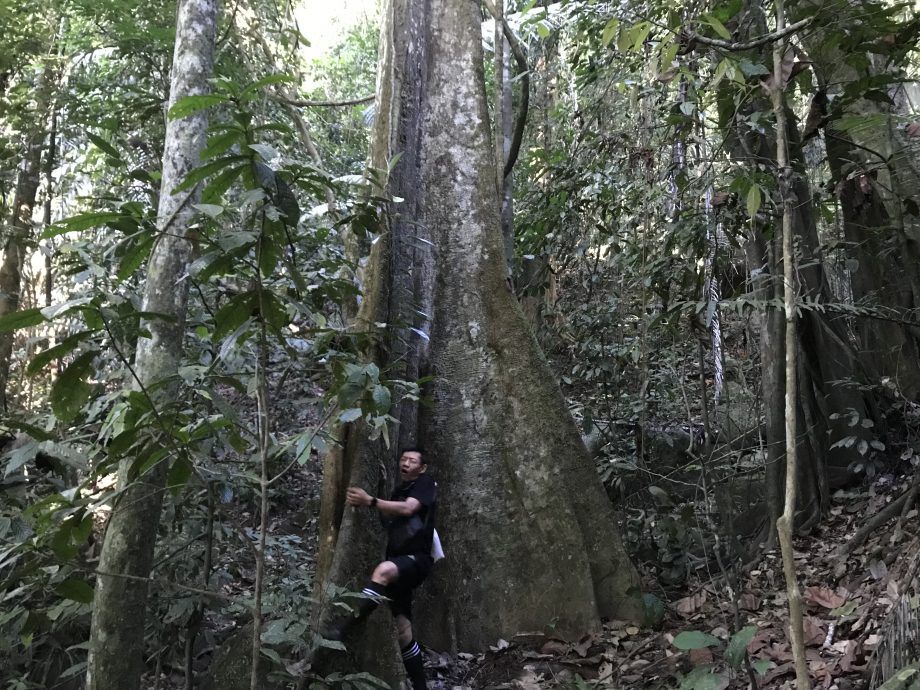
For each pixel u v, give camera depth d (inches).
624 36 152.8
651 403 278.4
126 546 120.6
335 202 139.9
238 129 96.3
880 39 182.9
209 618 197.3
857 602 170.7
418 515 167.0
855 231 248.7
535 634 197.5
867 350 248.8
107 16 263.1
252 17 296.4
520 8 327.6
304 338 134.7
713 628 184.7
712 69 203.8
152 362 122.2
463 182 222.7
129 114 267.3
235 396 274.4
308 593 167.2
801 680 88.7
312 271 142.6
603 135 269.6
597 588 203.5
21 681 142.0
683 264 223.9
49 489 166.6
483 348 215.5
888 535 194.9
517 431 211.3
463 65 227.1
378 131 202.7
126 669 119.7
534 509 206.4
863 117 175.5
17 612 132.6
